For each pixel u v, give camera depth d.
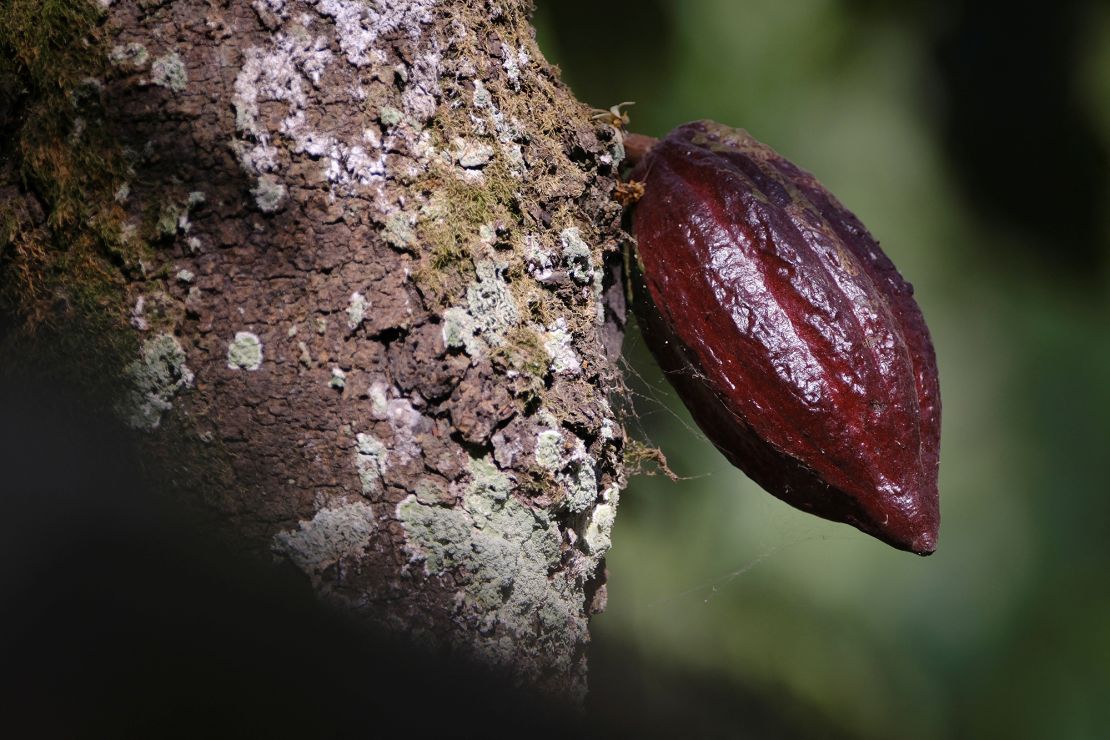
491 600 1.06
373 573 1.05
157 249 1.06
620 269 1.15
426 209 1.07
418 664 1.05
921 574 1.53
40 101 1.06
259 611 1.04
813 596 1.44
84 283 1.06
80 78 1.06
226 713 1.03
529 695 1.07
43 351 1.05
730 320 1.13
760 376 1.13
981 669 1.49
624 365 1.18
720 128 1.17
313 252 1.06
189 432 1.05
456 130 1.08
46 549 1.03
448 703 1.05
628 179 1.16
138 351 1.05
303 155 1.06
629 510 1.39
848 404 1.13
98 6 1.06
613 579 1.37
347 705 1.04
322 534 1.05
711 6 1.51
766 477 1.15
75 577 1.03
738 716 1.35
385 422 1.06
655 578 1.38
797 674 1.39
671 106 1.47
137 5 1.07
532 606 1.07
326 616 1.05
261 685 1.03
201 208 1.06
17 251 1.06
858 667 1.43
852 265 1.14
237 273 1.06
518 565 1.07
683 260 1.14
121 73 1.06
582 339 1.10
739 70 1.51
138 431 1.05
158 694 1.02
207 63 1.06
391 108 1.07
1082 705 1.47
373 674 1.04
